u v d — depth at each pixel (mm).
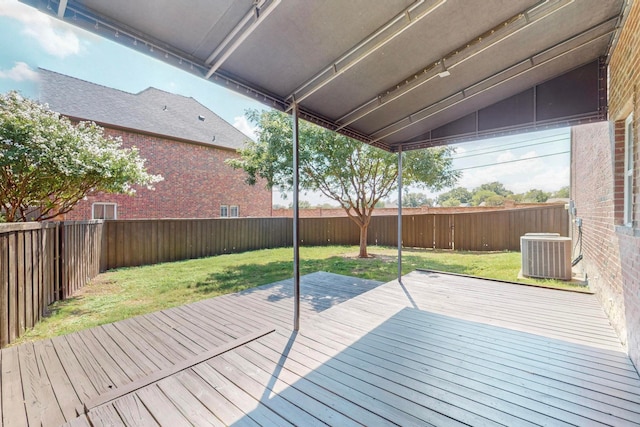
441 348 2625
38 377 2320
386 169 7949
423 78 3002
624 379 2107
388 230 10867
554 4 2293
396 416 1771
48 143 4332
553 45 2898
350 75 2928
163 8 1887
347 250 10039
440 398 1934
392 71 2947
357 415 1787
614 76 2994
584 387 2020
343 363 2398
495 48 2846
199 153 11750
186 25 2041
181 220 8250
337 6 2066
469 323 3186
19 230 3246
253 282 5617
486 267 6770
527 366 2303
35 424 1804
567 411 1782
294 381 2156
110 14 1886
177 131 11195
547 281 5250
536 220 8586
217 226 9156
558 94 3555
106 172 4977
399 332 2980
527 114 3771
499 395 1952
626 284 2551
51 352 2732
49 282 4168
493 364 2340
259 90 2932
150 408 1891
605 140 3443
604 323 3131
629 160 2836
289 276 6074
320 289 4930
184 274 6348
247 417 1791
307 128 6910
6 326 2984
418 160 7387
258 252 9656
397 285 4793
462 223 9578
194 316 3654
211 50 2297
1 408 1949
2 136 3967
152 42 2117
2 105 4074
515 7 2338
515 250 8875
